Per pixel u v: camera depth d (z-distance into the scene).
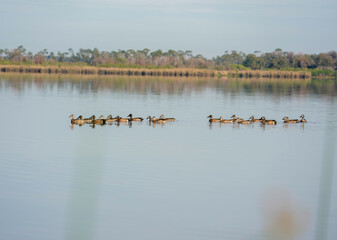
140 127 49.50
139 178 30.62
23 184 28.97
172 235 22.83
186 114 60.84
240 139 43.88
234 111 65.56
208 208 25.92
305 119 56.62
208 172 32.41
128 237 22.47
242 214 25.19
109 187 28.72
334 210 25.59
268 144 41.78
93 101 74.19
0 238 22.25
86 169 32.31
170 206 26.14
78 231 22.95
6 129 46.28
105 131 46.50
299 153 38.59
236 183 30.14
